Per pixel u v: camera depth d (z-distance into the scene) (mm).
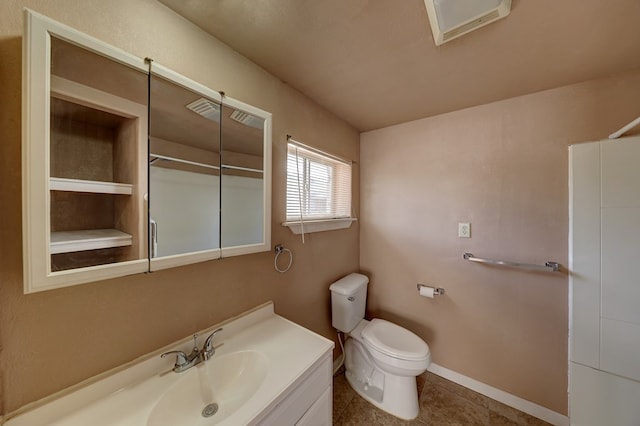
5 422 581
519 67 1189
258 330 1111
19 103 593
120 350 762
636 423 1062
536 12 847
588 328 1157
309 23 927
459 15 856
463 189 1670
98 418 651
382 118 1851
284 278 1376
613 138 1095
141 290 809
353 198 2062
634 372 1062
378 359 1439
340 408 1493
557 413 1372
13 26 583
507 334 1523
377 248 2078
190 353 917
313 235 1605
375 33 978
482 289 1605
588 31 935
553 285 1386
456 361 1703
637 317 1056
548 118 1396
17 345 596
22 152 550
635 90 1193
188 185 911
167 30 857
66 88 625
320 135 1635
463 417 1426
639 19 862
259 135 1158
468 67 1197
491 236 1567
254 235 1140
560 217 1362
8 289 585
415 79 1312
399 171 1961
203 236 956
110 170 719
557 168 1371
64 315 659
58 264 612
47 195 582
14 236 591
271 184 1205
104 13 712
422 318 1850
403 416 1413
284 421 761
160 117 828
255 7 854
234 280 1106
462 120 1676
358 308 1789
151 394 735
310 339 1037
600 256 1128
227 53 1056
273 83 1279
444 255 1747
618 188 1088
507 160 1515
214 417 798
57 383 650
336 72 1256
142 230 782
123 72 734
